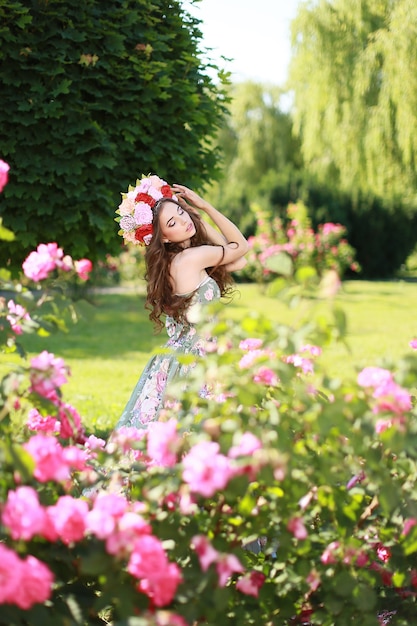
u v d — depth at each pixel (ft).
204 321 6.87
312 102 54.29
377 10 50.90
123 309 44.93
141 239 10.78
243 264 11.46
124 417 11.12
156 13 17.93
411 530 6.55
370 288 59.36
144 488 6.31
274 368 6.27
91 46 16.06
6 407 6.33
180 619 5.48
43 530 5.64
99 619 6.77
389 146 51.47
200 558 5.81
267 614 6.62
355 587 6.29
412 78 47.67
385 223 71.41
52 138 15.65
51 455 5.94
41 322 7.25
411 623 7.17
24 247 15.98
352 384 6.17
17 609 5.63
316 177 69.46
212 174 19.02
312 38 52.60
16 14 15.52
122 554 5.57
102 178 16.57
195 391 6.75
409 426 6.23
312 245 56.54
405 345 30.01
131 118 16.62
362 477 7.01
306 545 6.43
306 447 6.76
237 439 6.08
